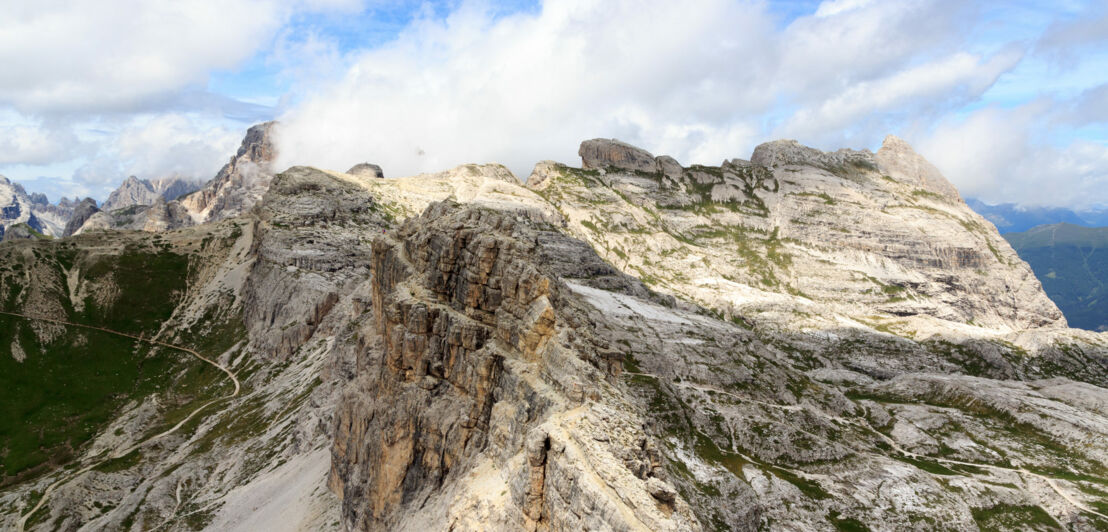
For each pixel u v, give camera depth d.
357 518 89.38
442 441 77.12
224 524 131.00
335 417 108.81
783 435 164.50
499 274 82.12
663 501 48.34
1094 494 158.38
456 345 80.94
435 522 69.88
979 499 153.12
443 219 99.75
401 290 92.12
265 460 170.12
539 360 71.75
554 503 52.31
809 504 139.50
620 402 65.56
